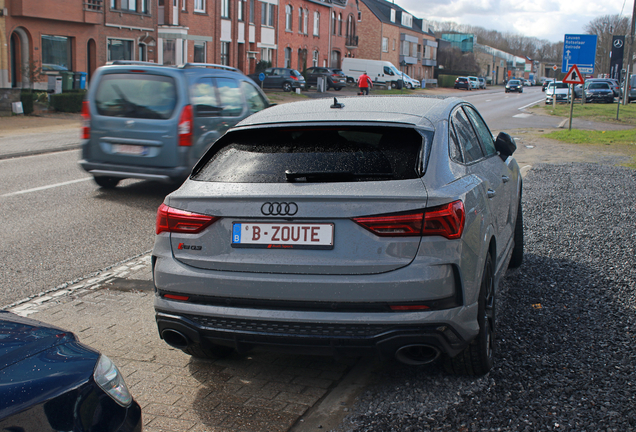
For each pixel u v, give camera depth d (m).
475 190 3.27
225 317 3.01
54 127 19.20
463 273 2.91
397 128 3.13
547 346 3.75
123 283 5.23
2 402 1.79
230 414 3.09
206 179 3.22
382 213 2.82
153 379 3.48
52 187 9.54
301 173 2.94
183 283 3.10
